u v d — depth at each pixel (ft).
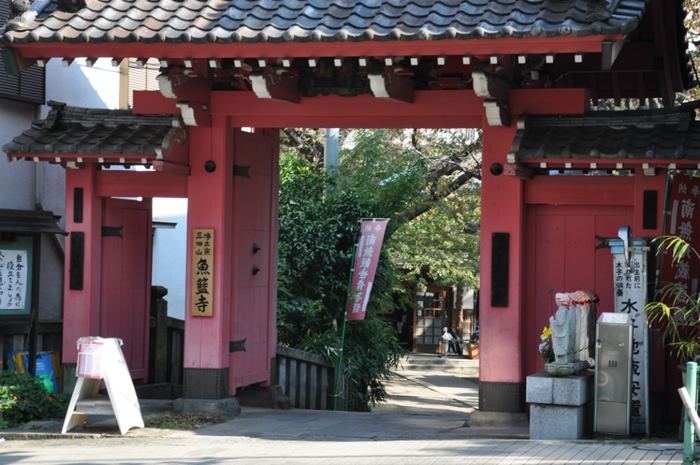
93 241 32.71
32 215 32.60
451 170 60.80
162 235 49.42
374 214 47.39
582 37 23.63
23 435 27.45
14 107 38.04
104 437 27.32
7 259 32.35
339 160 57.93
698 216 27.48
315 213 45.27
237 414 31.71
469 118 30.19
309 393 41.22
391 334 50.55
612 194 29.14
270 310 35.24
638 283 26.14
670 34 34.09
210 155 31.30
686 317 26.99
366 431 28.81
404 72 28.81
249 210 33.35
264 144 34.53
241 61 27.73
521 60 25.20
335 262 44.57
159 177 32.48
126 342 34.94
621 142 27.35
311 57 26.53
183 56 27.09
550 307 30.09
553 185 29.60
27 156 31.24
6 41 26.94
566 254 30.07
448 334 85.97
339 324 46.60
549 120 29.09
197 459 23.47
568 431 25.18
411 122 30.71
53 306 39.86
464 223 69.87
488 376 29.48
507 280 29.30
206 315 31.12
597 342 25.88
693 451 18.81
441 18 25.85
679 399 28.27
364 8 26.99
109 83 44.39
